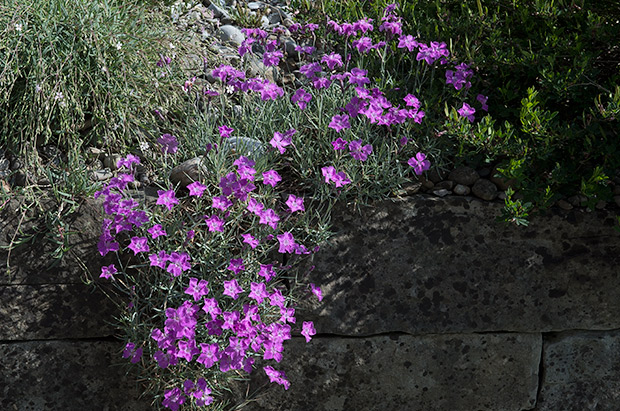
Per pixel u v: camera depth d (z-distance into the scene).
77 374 1.59
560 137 1.59
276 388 1.63
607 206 1.63
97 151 1.63
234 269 1.52
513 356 1.66
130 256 1.57
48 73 1.62
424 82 1.74
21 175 1.58
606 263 1.64
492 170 1.64
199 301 1.55
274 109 1.69
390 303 1.63
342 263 1.61
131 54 1.67
